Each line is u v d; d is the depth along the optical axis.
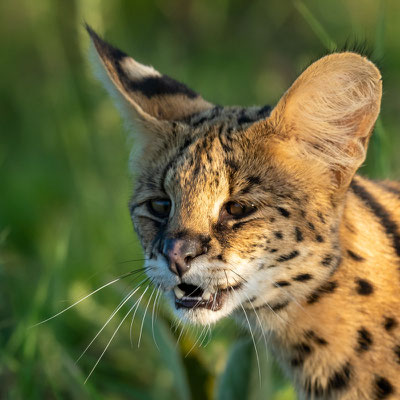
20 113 22.81
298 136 9.91
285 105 9.80
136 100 11.09
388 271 9.91
